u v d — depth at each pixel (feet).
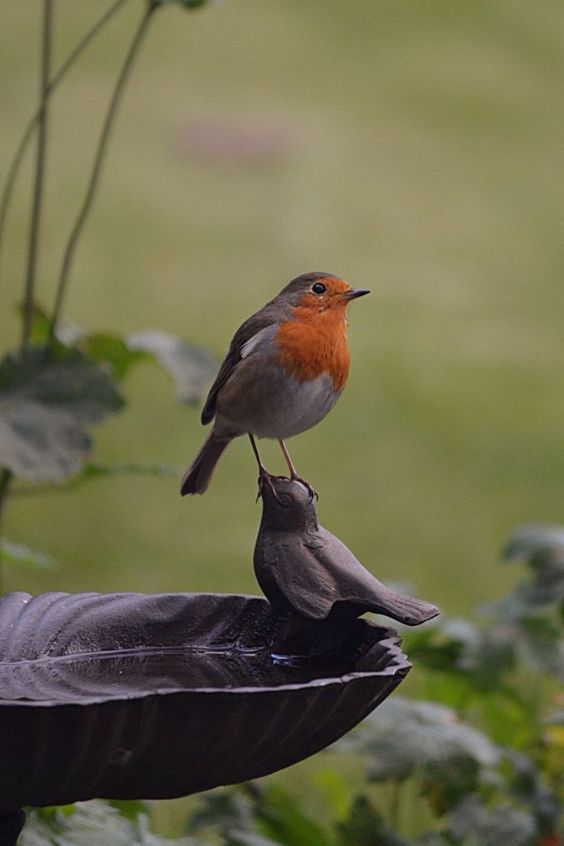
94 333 23.06
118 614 15.06
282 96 81.10
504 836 18.88
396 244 65.05
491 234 66.03
